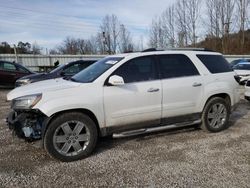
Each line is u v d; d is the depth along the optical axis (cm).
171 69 509
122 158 429
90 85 437
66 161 417
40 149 467
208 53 569
